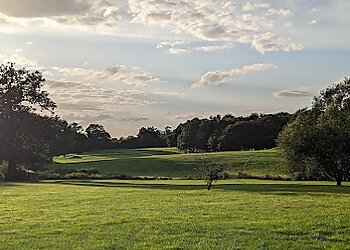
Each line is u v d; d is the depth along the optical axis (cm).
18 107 8600
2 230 2178
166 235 1966
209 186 5097
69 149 14225
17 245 1823
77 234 2034
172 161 11444
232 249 1694
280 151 6794
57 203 3478
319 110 7931
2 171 8656
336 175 6238
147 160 11806
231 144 15175
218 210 2819
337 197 3850
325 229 2061
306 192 4538
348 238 1870
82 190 5122
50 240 1912
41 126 8650
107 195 4250
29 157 8569
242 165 10425
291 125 6838
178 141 17100
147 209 2938
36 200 3791
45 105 8756
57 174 8688
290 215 2541
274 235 1941
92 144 19138
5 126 8375
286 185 5941
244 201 3447
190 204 3225
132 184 6625
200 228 2127
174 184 6525
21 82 8588
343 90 8256
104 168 11112
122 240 1877
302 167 6600
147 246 1762
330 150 6112
